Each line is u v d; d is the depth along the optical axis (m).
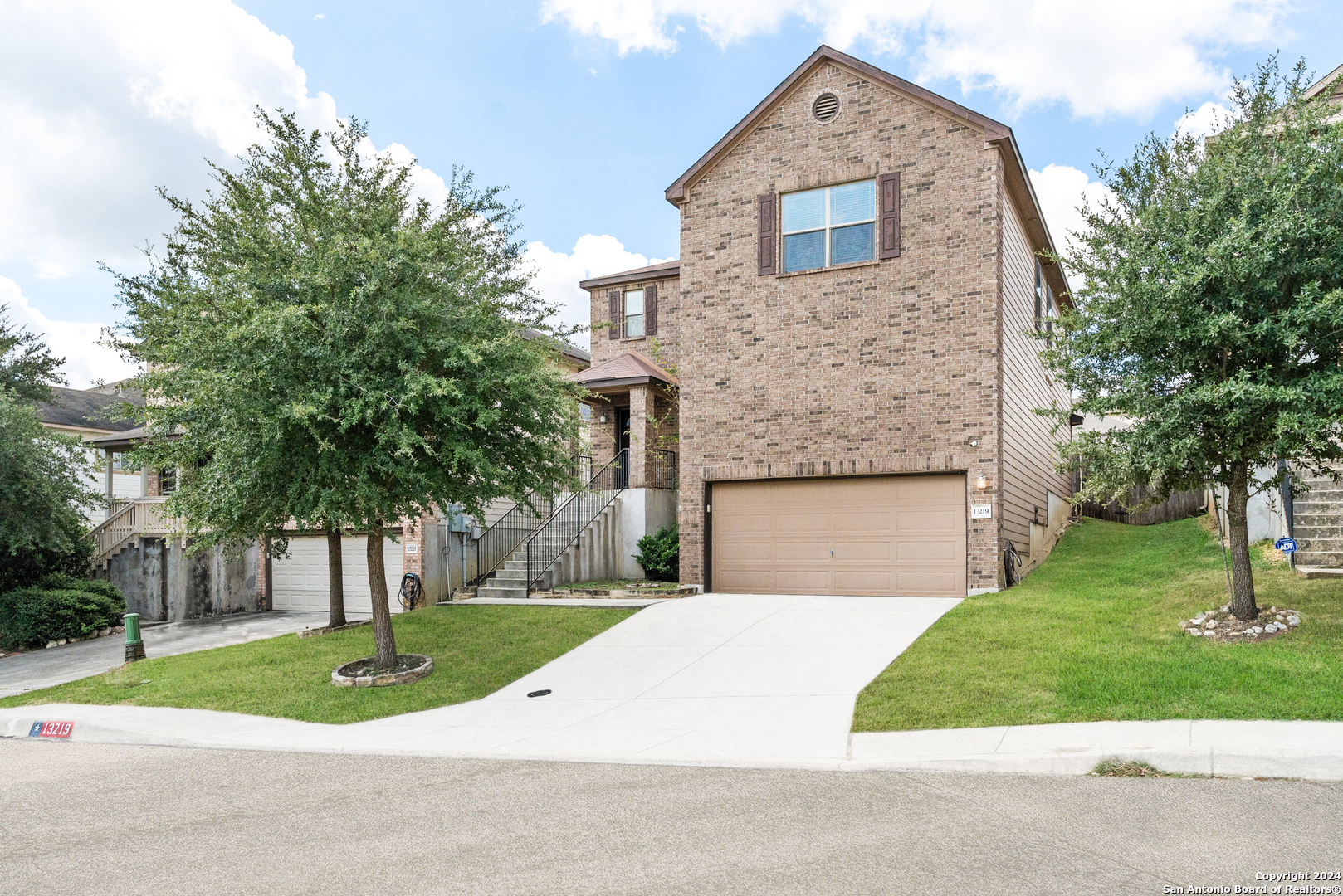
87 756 8.42
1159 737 6.42
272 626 18.80
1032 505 18.09
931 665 9.29
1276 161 9.05
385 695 10.34
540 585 16.98
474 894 4.35
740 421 16.11
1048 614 10.98
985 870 4.36
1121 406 9.44
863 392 15.14
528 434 11.90
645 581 18.67
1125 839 4.75
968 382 14.34
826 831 5.10
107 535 22.55
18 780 7.48
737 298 16.28
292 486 10.17
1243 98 9.41
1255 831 4.79
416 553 17.94
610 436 21.66
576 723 8.59
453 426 10.70
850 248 15.52
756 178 16.27
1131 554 16.45
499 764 7.25
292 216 11.45
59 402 31.09
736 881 4.36
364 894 4.40
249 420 9.78
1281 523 12.66
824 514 15.61
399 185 12.59
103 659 15.41
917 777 6.27
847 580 15.33
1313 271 8.52
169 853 5.25
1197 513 22.55
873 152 15.27
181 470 12.70
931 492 14.79
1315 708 6.75
